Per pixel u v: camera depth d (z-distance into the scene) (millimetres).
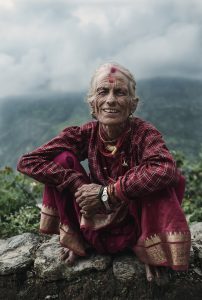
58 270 3166
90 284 3072
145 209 2803
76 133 3062
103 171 2975
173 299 2955
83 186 2785
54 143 3006
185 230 2750
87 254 3189
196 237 3551
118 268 3043
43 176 2893
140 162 2834
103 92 2799
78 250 3064
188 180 6047
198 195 5852
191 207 5262
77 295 3084
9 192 5070
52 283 3182
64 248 3252
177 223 2744
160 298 2957
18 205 5078
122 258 3125
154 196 2775
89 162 3002
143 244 2900
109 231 3010
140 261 3078
